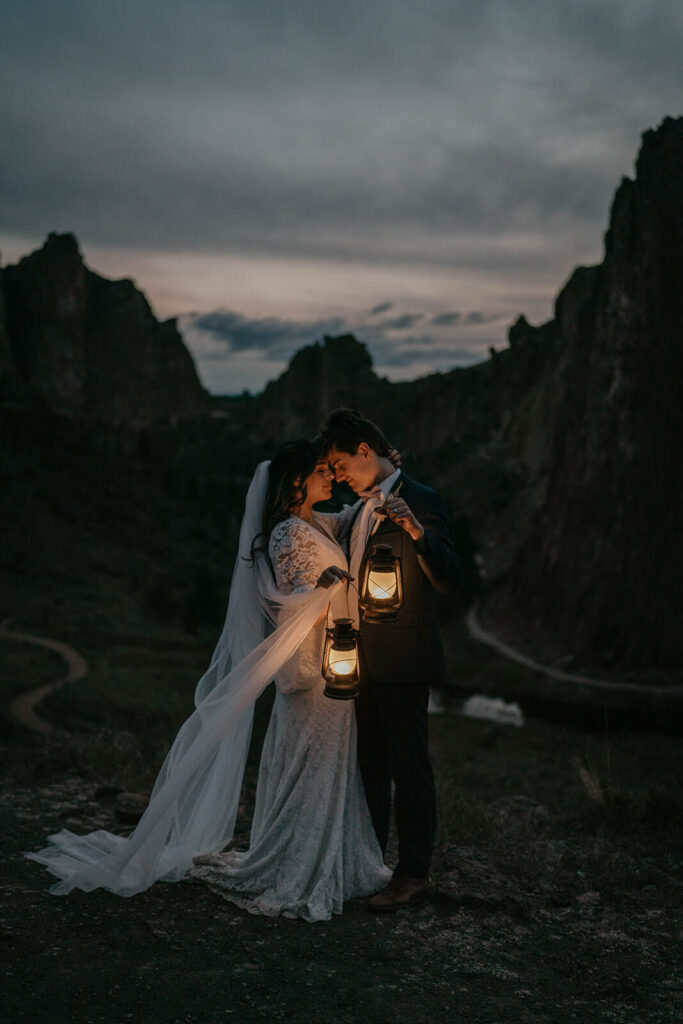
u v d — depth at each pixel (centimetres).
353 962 285
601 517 6956
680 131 6938
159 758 618
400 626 328
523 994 267
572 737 2892
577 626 6644
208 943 295
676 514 5966
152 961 279
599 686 5594
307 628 325
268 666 323
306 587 324
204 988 262
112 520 10575
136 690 3472
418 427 19750
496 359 18350
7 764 553
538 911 338
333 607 341
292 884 328
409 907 332
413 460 16875
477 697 5225
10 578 7844
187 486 13138
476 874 362
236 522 12119
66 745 647
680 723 4056
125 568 9106
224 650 354
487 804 612
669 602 5800
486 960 290
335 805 336
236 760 361
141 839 327
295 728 339
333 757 336
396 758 334
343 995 261
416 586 330
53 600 7288
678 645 5666
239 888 335
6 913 311
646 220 6806
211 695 334
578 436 7906
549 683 5769
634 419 6550
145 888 337
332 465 337
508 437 15962
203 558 10169
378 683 331
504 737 2850
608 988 271
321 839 333
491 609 8531
